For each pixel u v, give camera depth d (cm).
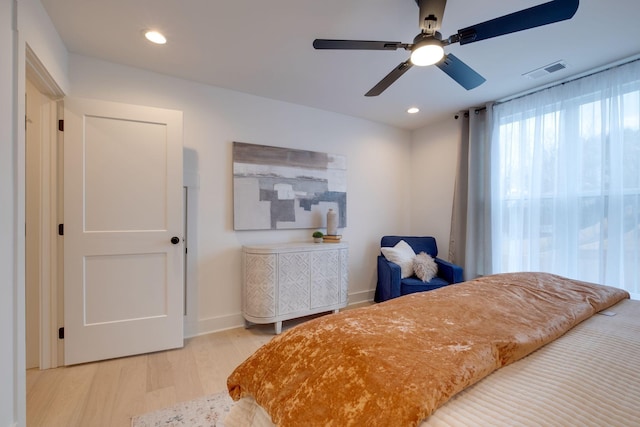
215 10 174
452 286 162
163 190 236
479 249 325
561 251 261
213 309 278
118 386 188
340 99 309
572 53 217
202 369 210
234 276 288
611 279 233
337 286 306
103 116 218
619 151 230
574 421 64
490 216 309
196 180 270
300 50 218
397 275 296
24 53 141
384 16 180
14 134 133
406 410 65
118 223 222
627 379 80
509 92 287
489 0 164
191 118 267
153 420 157
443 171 377
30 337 207
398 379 74
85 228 214
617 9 168
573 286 161
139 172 229
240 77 261
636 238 224
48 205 206
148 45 212
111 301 221
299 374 89
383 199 392
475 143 326
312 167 331
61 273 209
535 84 269
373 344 90
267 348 108
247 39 204
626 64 228
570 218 256
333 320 112
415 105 325
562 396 73
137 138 228
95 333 216
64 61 210
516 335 100
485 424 63
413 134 416
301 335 105
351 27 191
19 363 134
